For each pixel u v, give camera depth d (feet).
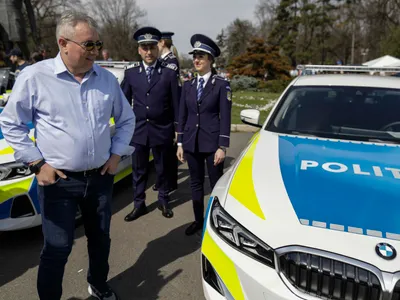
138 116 11.57
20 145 6.13
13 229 9.48
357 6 125.59
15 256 9.78
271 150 8.20
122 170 14.38
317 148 8.21
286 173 7.00
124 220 12.16
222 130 9.98
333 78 11.33
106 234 7.32
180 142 10.84
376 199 6.09
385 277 5.02
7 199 9.28
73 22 5.81
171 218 12.35
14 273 9.04
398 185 6.50
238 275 5.77
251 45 101.55
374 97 10.12
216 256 6.15
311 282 5.34
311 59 147.74
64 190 6.51
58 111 6.09
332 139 8.84
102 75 6.64
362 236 5.40
